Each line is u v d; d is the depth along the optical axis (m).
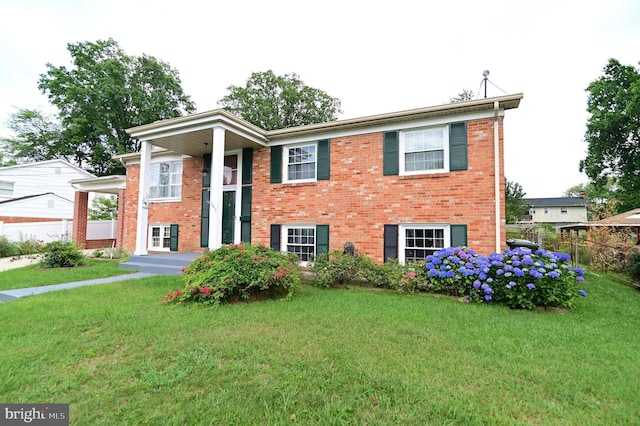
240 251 6.27
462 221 7.77
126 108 26.48
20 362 3.12
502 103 7.43
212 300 5.38
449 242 7.92
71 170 22.34
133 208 13.32
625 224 14.03
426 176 8.20
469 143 7.82
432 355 3.37
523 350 3.51
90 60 24.73
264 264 6.11
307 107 26.83
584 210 41.09
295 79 27.19
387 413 2.35
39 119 28.05
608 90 20.39
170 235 12.20
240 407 2.42
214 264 5.96
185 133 9.48
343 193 9.20
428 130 8.40
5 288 6.87
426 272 6.70
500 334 4.03
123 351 3.45
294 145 10.17
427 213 8.14
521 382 2.81
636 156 20.17
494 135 7.53
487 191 7.56
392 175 8.60
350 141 9.22
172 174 12.56
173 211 12.30
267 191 10.45
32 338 3.79
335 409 2.39
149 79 26.86
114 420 2.27
